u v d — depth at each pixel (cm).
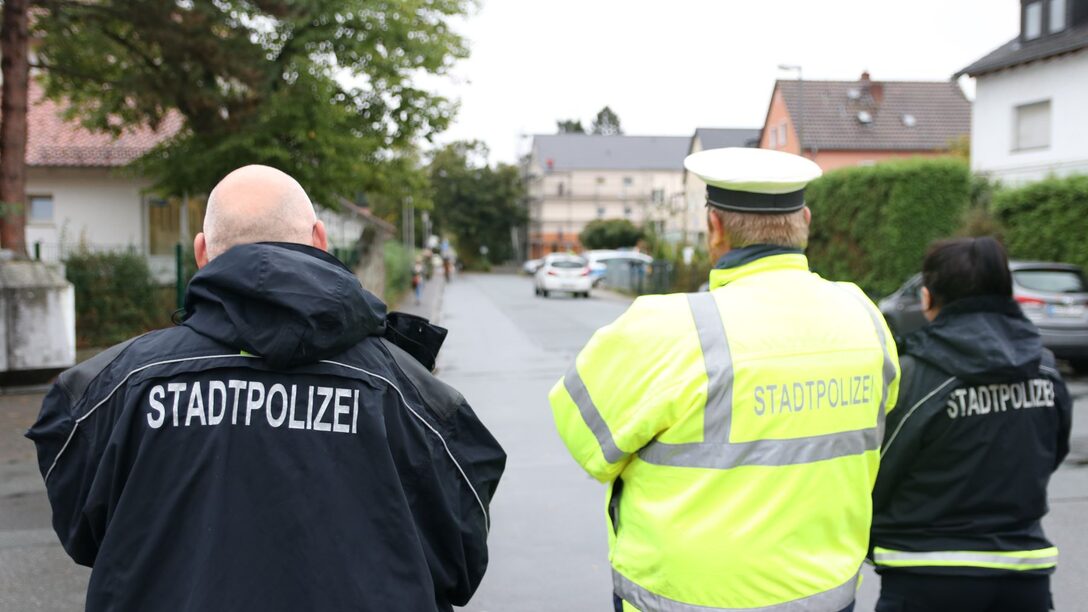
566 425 193
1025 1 2430
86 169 2384
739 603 176
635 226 7781
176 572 159
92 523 171
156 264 2416
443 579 180
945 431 229
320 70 1741
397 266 3681
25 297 1171
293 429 164
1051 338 1141
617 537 195
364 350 175
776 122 5016
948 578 228
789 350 183
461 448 184
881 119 4747
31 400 1094
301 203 191
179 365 167
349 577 159
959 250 239
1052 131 2289
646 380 182
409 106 1955
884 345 199
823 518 183
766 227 192
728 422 178
